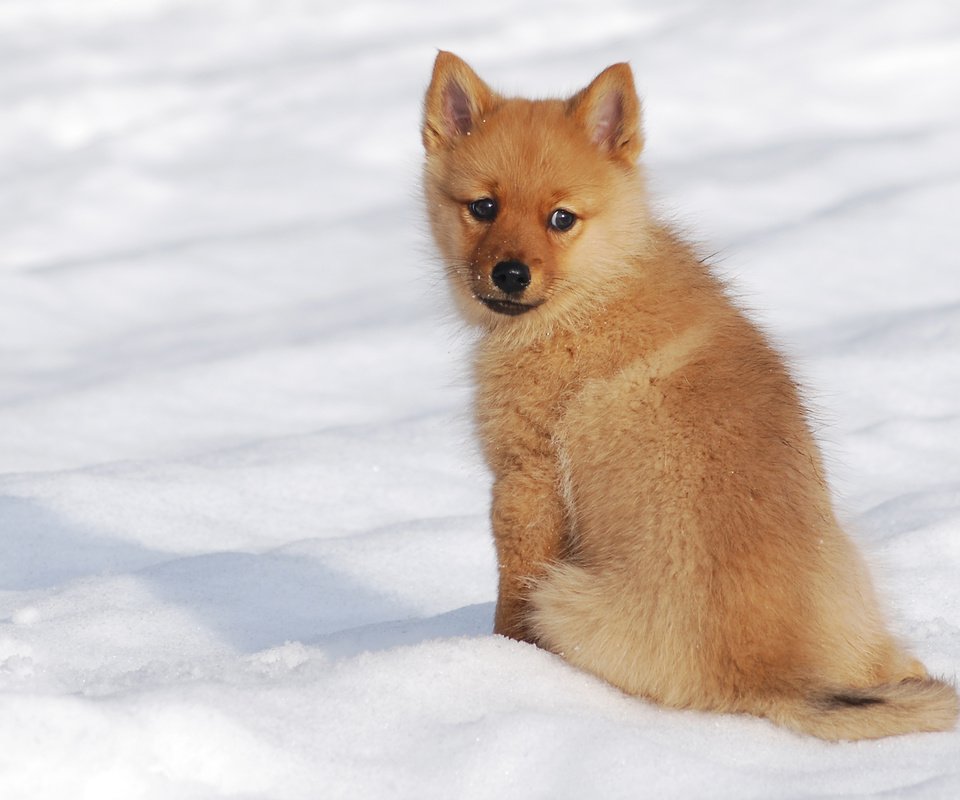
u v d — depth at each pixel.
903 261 32.72
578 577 12.88
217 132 48.03
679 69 47.72
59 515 20.39
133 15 63.25
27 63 56.62
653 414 12.72
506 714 11.66
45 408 26.95
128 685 12.41
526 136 14.63
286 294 35.12
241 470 22.69
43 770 10.27
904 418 23.81
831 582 12.54
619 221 14.38
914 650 14.25
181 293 35.44
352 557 18.70
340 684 12.01
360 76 51.72
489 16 56.25
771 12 51.34
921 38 48.00
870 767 11.28
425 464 23.30
